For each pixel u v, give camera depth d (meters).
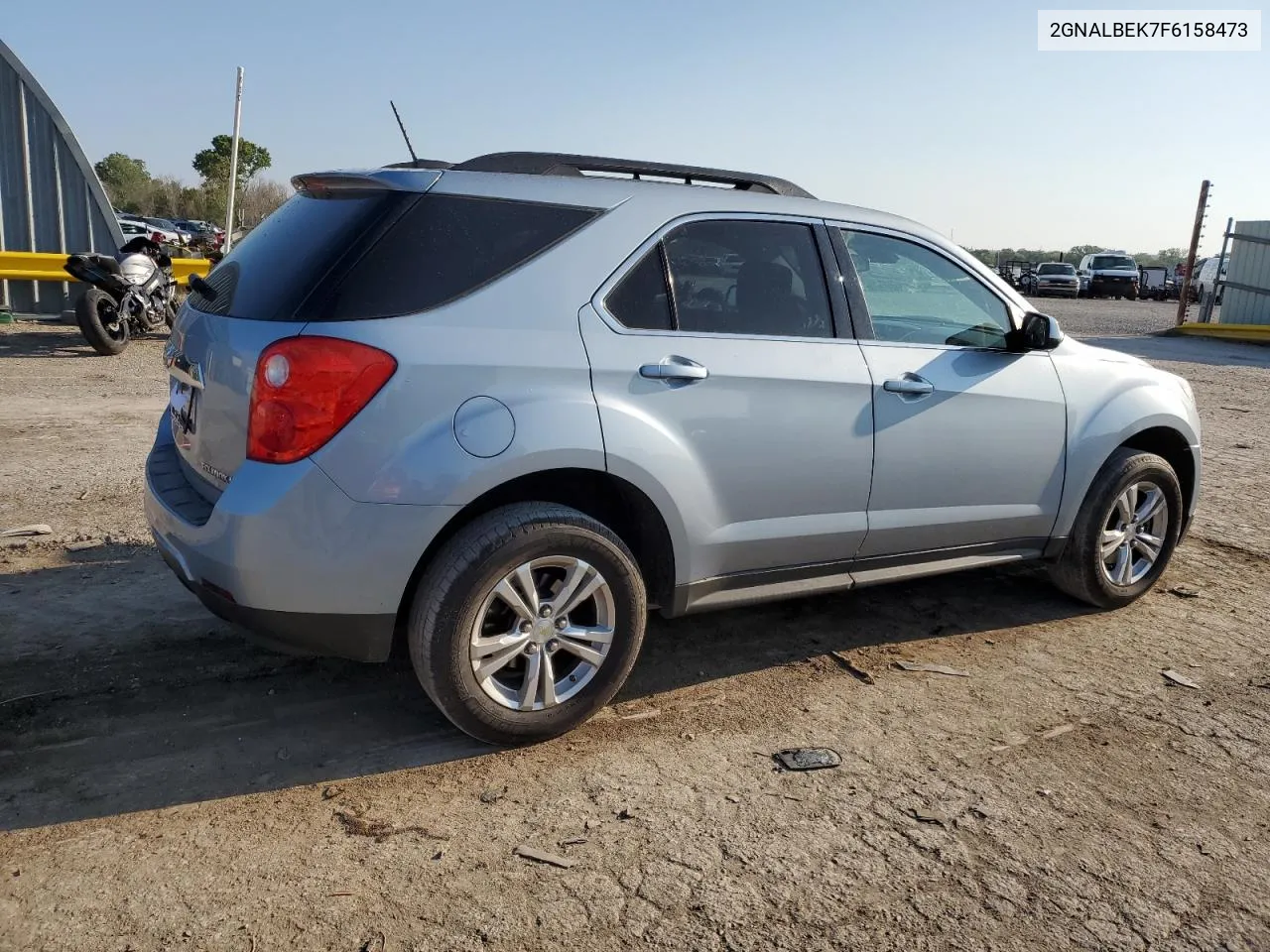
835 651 4.30
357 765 3.27
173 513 3.28
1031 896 2.74
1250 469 8.13
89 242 13.72
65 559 4.94
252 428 2.99
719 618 4.61
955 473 4.18
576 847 2.87
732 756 3.40
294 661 3.97
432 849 2.84
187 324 3.54
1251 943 2.59
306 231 3.28
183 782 3.12
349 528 2.99
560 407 3.20
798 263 3.88
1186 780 3.35
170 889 2.63
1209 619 4.83
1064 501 4.56
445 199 3.24
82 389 9.45
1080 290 40.72
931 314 4.23
